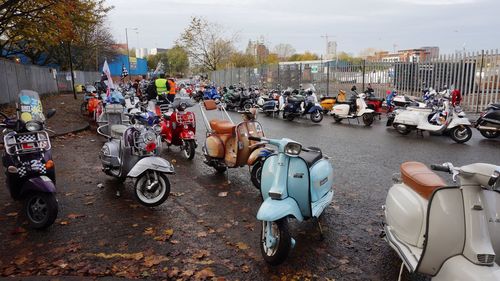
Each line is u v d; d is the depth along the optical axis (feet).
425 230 10.38
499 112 36.83
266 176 14.88
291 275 12.53
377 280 12.28
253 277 12.38
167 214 17.65
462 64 56.18
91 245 14.49
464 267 9.00
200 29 157.07
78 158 28.71
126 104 39.60
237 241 14.90
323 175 15.53
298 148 13.38
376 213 17.75
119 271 12.60
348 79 74.90
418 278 12.35
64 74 117.70
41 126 16.94
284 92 61.05
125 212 17.84
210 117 58.34
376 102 52.75
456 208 9.59
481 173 8.91
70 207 18.43
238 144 21.75
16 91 63.52
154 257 13.56
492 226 10.22
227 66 161.58
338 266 13.12
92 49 151.53
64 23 63.67
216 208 18.43
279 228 12.74
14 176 16.05
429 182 11.35
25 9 61.52
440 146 33.83
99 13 118.42
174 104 30.73
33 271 12.58
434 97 47.62
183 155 30.19
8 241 14.79
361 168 25.77
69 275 12.28
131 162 19.89
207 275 12.42
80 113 56.85
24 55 124.88
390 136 39.45
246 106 64.85
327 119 55.36
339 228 16.15
